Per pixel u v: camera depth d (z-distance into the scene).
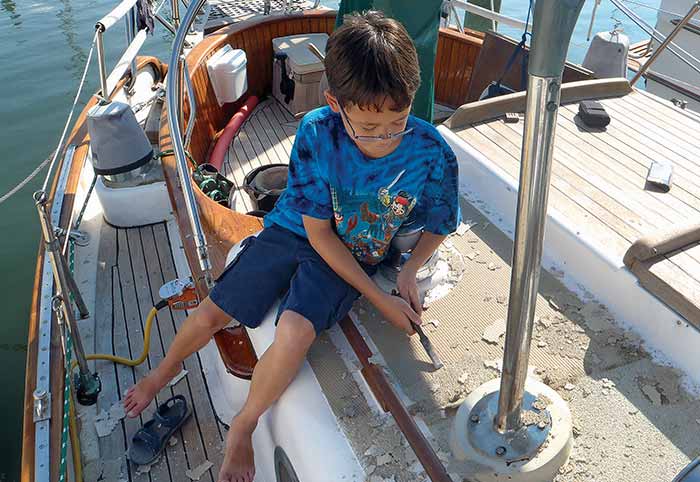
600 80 2.81
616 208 1.92
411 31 2.24
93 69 7.81
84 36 8.72
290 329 1.38
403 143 1.40
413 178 1.45
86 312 2.64
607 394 1.36
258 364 1.41
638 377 1.40
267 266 1.56
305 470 1.29
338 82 1.21
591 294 1.62
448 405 1.33
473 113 2.43
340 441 1.28
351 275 1.45
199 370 2.33
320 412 1.34
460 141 2.27
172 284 2.29
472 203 2.01
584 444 1.25
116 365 2.41
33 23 9.15
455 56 4.30
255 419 1.42
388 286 1.61
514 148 2.25
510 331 1.03
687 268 1.48
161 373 1.79
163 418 2.09
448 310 1.59
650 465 1.21
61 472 1.82
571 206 1.92
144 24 3.74
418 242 1.59
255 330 1.58
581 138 2.39
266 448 1.55
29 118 6.72
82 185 3.28
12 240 4.92
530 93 0.81
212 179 2.99
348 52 1.19
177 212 2.48
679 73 5.20
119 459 2.05
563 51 0.77
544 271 1.70
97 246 3.06
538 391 1.29
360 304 1.61
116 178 3.08
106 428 2.15
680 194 2.01
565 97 2.75
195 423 2.14
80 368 2.19
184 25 2.43
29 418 1.97
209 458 2.03
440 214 1.53
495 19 3.84
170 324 2.62
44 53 8.22
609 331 1.51
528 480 1.15
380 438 1.27
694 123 2.55
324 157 1.41
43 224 1.93
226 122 4.20
